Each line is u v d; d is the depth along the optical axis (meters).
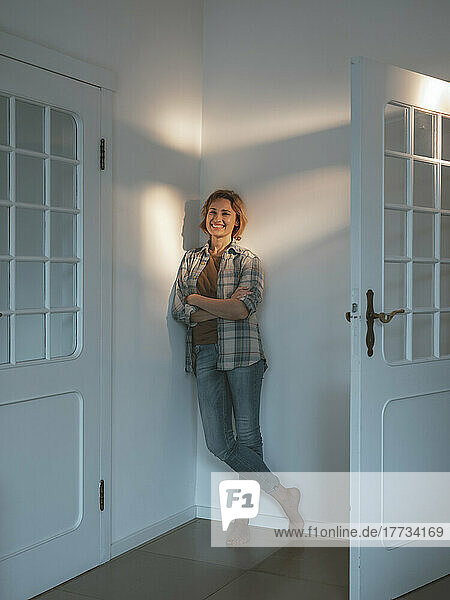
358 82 2.84
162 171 3.75
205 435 3.75
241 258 3.70
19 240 2.95
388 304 3.06
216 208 3.74
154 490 3.74
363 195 2.85
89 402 3.28
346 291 3.70
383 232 2.93
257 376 3.72
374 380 2.92
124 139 3.49
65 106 3.11
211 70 4.04
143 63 3.60
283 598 3.08
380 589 2.97
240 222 3.82
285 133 3.84
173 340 3.86
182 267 3.84
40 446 3.04
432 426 3.20
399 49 3.61
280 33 3.85
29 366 2.97
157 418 3.75
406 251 3.10
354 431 2.89
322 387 3.77
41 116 3.04
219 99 4.01
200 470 4.08
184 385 3.96
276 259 3.87
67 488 3.19
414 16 3.58
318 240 3.76
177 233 3.88
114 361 3.44
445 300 3.28
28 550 3.00
